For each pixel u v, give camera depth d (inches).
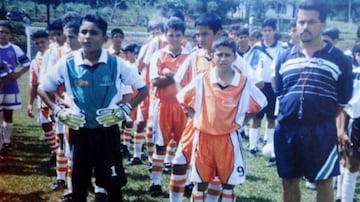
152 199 201.5
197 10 1006.4
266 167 265.6
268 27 281.6
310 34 137.1
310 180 143.9
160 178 206.5
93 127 146.5
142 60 250.2
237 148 153.7
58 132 204.2
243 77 152.3
